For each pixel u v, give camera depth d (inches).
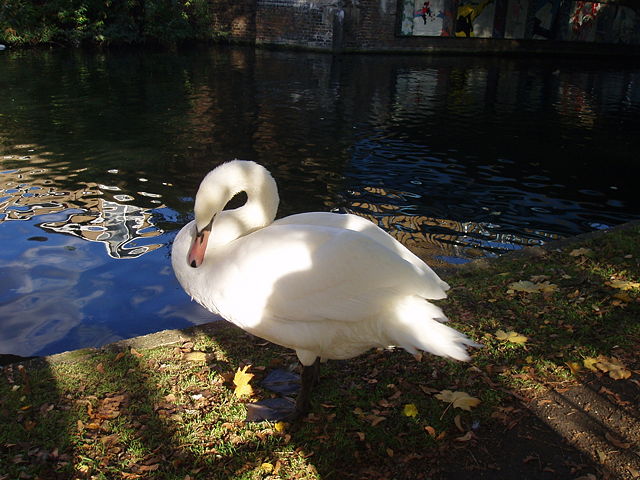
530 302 77.7
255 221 63.3
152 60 402.3
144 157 178.2
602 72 437.4
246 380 62.5
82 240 118.3
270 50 482.9
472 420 58.1
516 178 169.9
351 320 52.3
